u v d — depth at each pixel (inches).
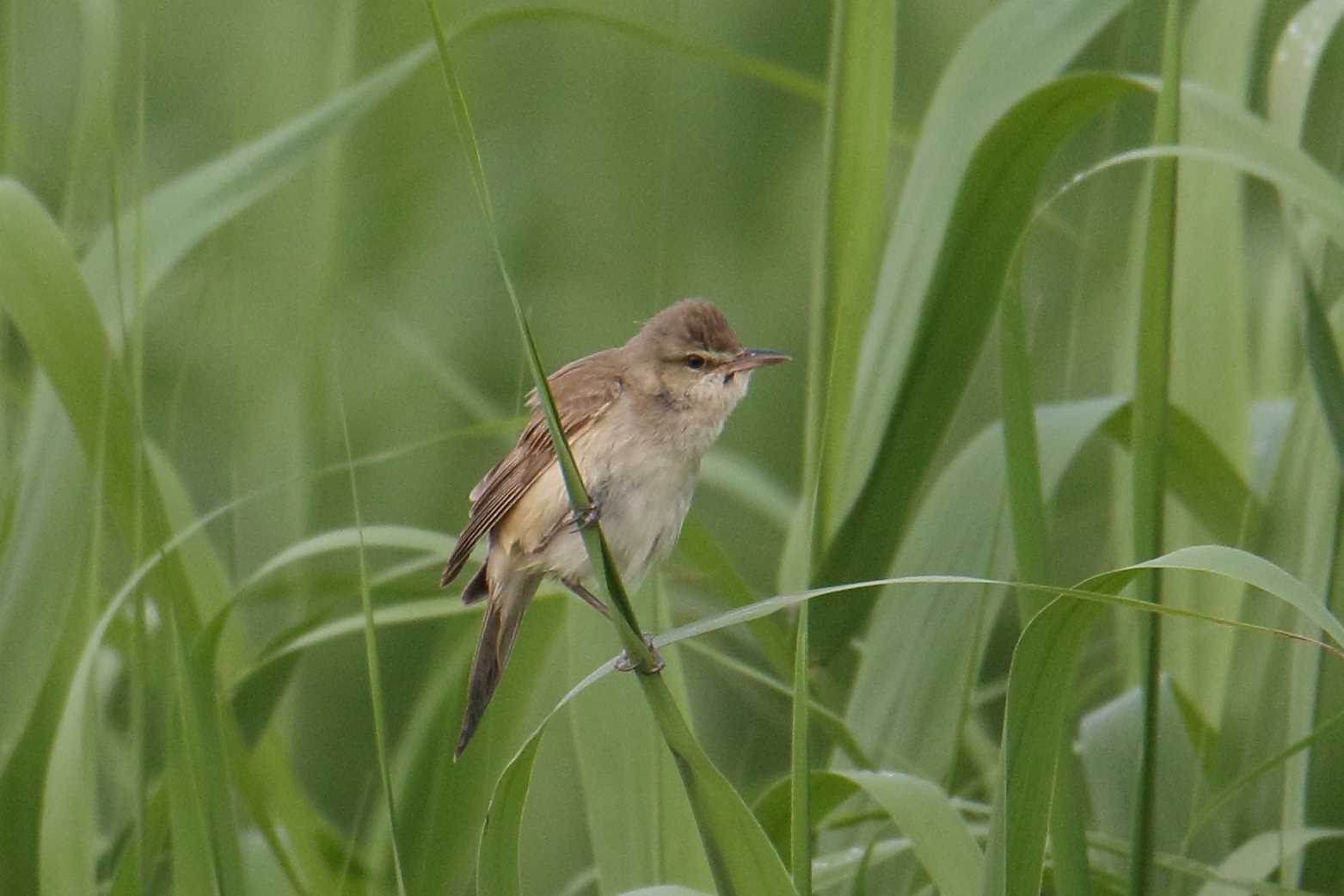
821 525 344.2
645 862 314.0
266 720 354.6
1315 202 266.1
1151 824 268.2
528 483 341.1
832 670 402.0
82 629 323.0
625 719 323.9
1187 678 384.8
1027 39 343.9
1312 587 316.8
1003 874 229.1
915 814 249.6
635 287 625.6
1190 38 386.0
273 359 442.3
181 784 297.7
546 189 645.9
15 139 417.1
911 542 342.6
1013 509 266.2
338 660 490.3
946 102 348.8
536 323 625.3
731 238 658.8
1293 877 309.1
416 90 620.7
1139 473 260.5
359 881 362.6
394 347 586.6
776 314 649.0
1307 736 284.0
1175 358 389.1
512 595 343.6
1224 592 383.2
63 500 343.3
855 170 341.4
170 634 312.2
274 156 362.6
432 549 339.0
